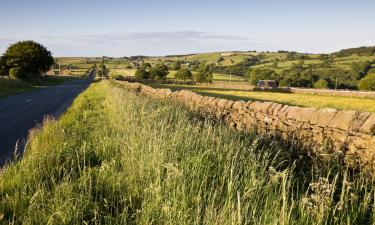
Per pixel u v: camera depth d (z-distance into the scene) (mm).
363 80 88625
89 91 35094
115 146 7355
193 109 13609
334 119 5891
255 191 4301
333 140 5844
